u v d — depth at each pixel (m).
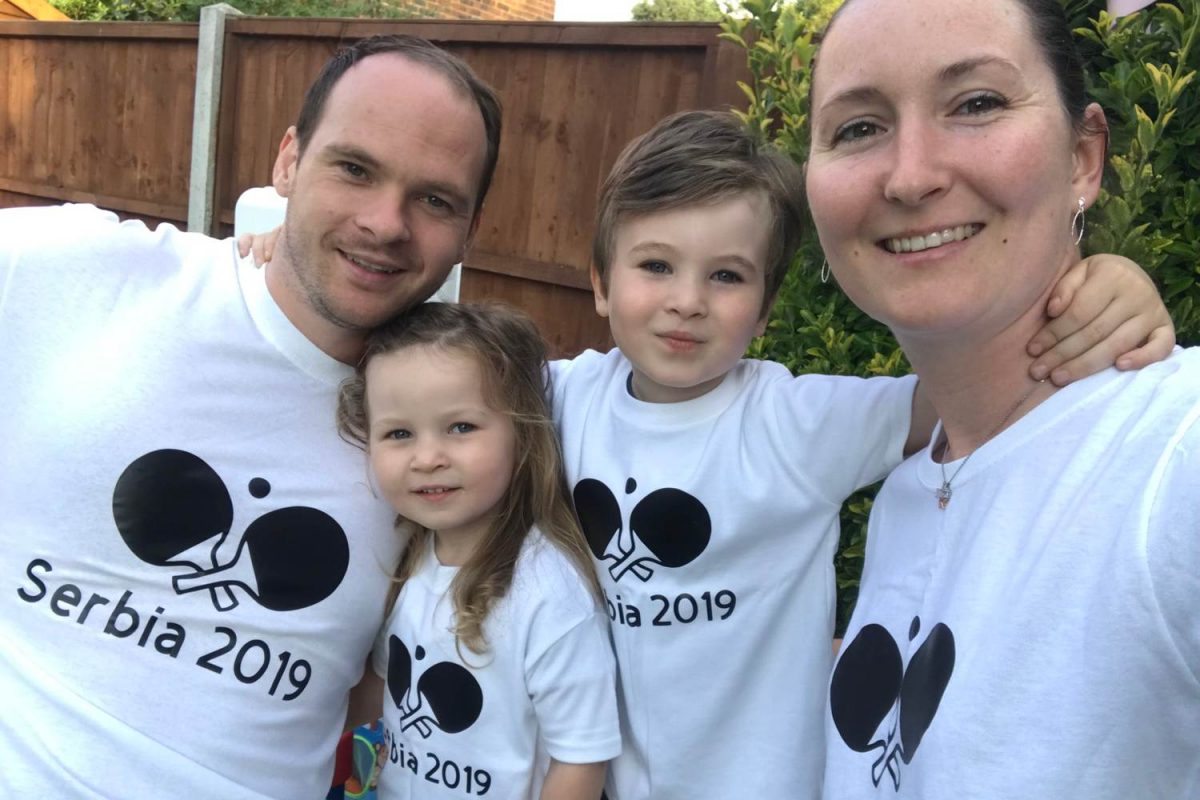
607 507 1.51
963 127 0.90
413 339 1.44
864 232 0.98
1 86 6.09
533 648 1.38
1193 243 1.57
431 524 1.44
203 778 1.34
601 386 1.63
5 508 1.36
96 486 1.35
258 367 1.45
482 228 3.86
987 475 0.99
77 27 5.52
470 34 3.75
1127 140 1.61
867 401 1.34
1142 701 0.77
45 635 1.33
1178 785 0.78
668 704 1.46
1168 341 0.91
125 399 1.37
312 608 1.44
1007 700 0.85
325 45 4.36
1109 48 1.65
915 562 1.09
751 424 1.44
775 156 1.51
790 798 1.41
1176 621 0.75
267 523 1.42
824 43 1.01
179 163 5.26
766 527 1.41
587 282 3.54
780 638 1.44
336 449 1.50
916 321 0.96
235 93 4.77
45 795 1.27
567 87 3.54
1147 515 0.78
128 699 1.32
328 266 1.43
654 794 1.48
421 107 1.42
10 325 1.38
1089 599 0.81
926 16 0.90
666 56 3.25
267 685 1.40
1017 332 0.98
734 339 1.43
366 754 1.75
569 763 1.38
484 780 1.41
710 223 1.40
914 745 0.97
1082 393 0.93
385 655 1.57
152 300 1.45
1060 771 0.80
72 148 5.80
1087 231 1.59
